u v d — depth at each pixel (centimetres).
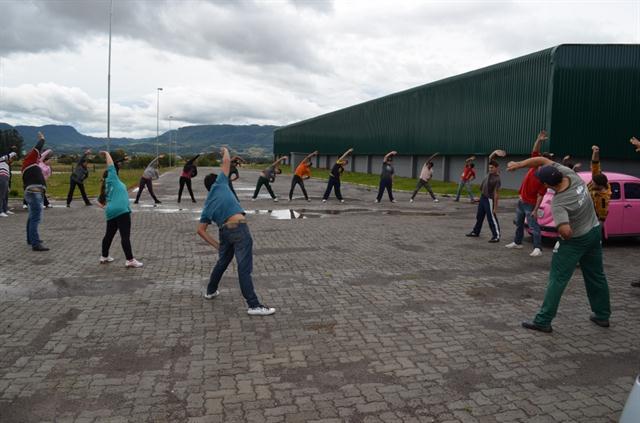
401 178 3656
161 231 1195
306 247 996
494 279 751
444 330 533
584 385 412
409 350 479
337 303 624
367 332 525
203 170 6050
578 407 377
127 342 495
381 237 1125
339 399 384
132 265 809
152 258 883
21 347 481
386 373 430
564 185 514
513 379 421
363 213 1609
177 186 2869
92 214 1493
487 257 912
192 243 1035
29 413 361
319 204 1897
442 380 418
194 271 786
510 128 2544
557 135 2241
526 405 379
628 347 493
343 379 418
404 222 1390
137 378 417
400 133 3809
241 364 445
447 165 3262
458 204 1930
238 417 357
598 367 447
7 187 1451
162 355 464
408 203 1961
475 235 1136
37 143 944
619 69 2203
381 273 781
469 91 2902
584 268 548
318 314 582
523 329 538
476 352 476
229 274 764
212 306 609
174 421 352
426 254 935
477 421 356
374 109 4300
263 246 1005
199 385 405
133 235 1132
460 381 416
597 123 2227
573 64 2219
